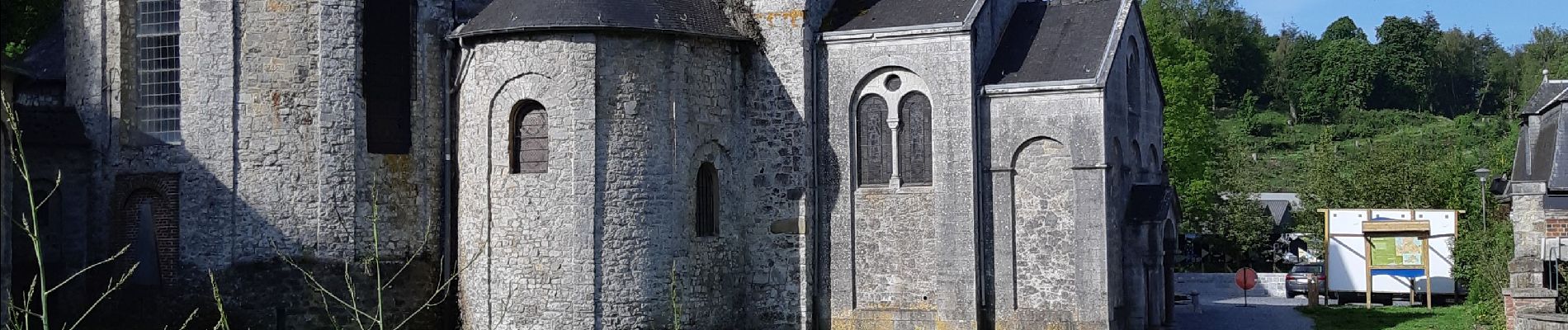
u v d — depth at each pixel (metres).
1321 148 71.12
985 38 37.34
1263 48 148.12
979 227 36.34
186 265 34.69
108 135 35.22
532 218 33.88
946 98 35.91
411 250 35.34
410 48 35.44
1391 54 141.88
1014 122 36.38
